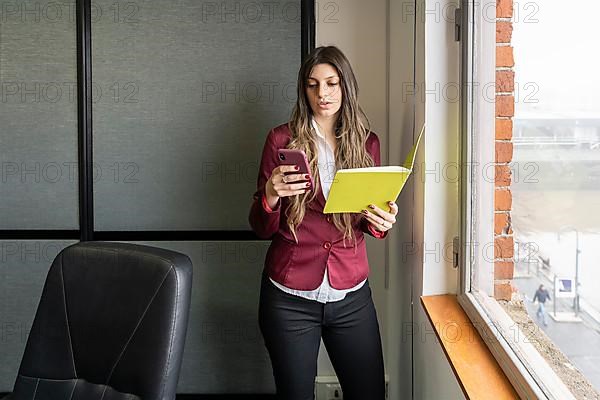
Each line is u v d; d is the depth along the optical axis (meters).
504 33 1.83
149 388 1.73
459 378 1.70
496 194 1.93
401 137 2.71
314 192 2.30
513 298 1.76
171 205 3.03
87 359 1.84
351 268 2.37
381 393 2.51
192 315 3.08
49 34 2.96
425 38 2.25
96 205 3.03
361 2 3.00
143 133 3.00
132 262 1.83
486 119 2.03
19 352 3.09
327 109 2.30
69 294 1.89
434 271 2.34
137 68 2.97
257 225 2.42
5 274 3.07
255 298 3.07
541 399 1.44
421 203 2.35
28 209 3.04
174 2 2.95
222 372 3.11
